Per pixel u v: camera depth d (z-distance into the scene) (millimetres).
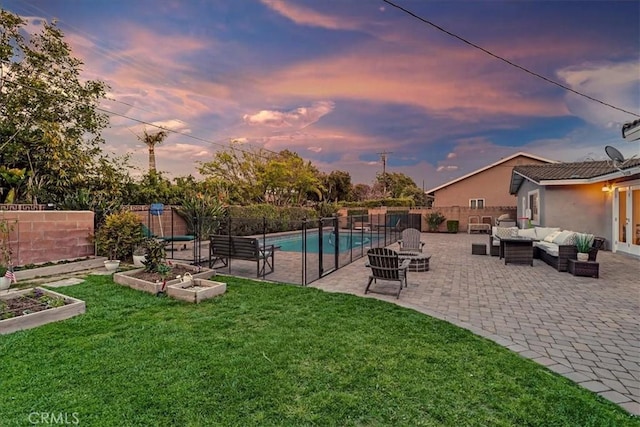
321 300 5324
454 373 3010
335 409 2479
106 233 8516
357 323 4277
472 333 4035
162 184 14586
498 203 22719
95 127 12945
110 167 12828
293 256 10734
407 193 38625
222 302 5184
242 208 16359
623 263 9008
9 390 2666
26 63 11367
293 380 2873
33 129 11195
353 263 9445
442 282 6875
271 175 22938
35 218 7523
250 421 2338
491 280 7062
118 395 2621
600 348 3660
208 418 2361
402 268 5902
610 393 2773
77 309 4559
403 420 2363
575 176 11945
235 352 3404
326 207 22625
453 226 20344
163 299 5297
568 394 2682
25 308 4418
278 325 4195
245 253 7559
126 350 3428
